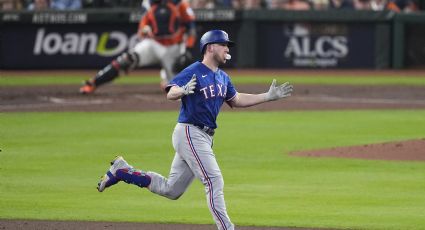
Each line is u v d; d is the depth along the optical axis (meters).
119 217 35.81
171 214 36.50
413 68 102.94
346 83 90.06
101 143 54.50
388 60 102.69
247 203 38.50
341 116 67.12
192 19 78.81
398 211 36.81
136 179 31.53
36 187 41.88
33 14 101.81
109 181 31.80
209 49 30.97
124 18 101.06
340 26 102.31
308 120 65.00
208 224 34.56
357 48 102.69
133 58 78.56
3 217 35.69
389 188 41.44
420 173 44.91
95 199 39.41
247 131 59.66
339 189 41.31
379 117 66.50
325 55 102.81
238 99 32.19
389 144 53.22
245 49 102.19
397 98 78.75
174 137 30.94
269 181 43.25
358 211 36.84
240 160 48.88
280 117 66.81
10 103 74.19
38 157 49.66
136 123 63.06
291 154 50.72
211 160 30.52
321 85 88.38
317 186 42.00
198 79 30.62
